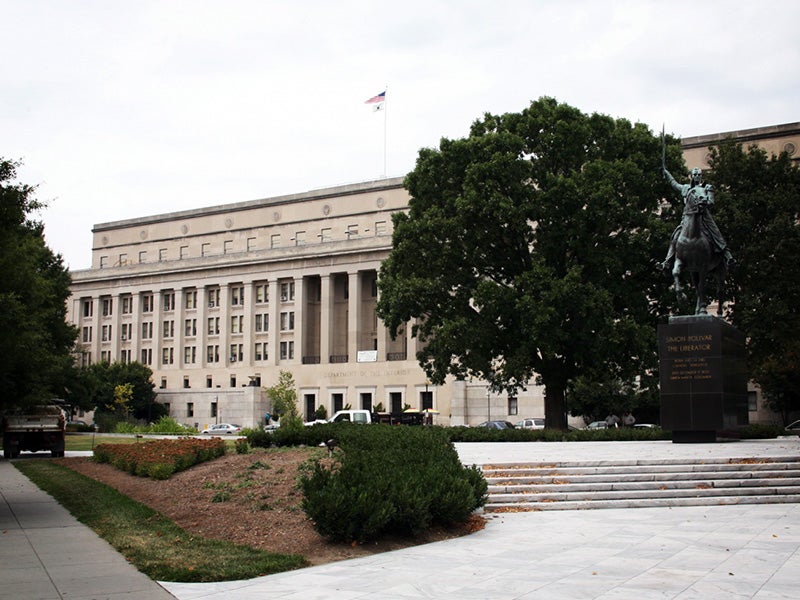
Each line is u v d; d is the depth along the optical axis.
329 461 20.89
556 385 43.38
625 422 68.38
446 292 43.72
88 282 113.06
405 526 14.12
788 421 68.00
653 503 18.03
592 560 12.05
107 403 94.44
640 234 40.16
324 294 96.19
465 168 43.03
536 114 43.62
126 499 19.77
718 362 26.50
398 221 46.47
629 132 42.75
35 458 38.25
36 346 22.55
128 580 11.05
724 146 48.94
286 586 10.55
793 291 44.19
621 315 41.22
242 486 19.08
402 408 86.94
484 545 13.51
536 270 39.25
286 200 107.38
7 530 15.85
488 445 29.53
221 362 102.38
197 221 114.19
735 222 43.94
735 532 14.46
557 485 18.97
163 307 108.38
